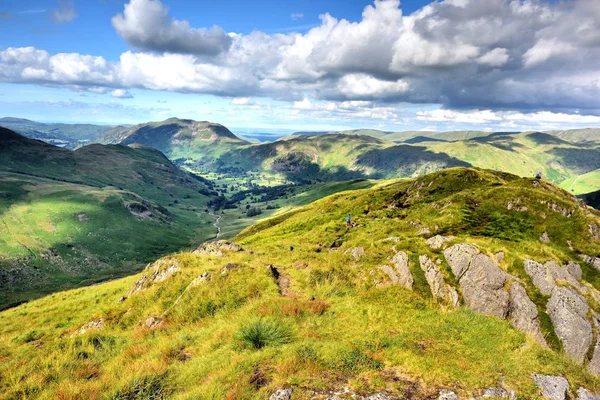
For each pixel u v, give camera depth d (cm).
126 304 2806
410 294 2622
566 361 1872
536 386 1570
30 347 2345
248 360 1536
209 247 4372
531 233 4181
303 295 2542
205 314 2342
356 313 2205
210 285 2619
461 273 2825
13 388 1488
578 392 1616
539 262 2884
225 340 1830
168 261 3409
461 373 1555
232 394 1279
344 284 2759
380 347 1725
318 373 1450
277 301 2267
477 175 8712
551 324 2488
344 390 1355
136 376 1454
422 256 3052
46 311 3312
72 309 3259
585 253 3847
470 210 4694
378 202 9306
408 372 1537
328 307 2295
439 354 1723
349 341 1761
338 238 5841
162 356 1742
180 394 1342
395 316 2209
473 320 2220
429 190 8631
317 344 1673
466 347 1842
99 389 1431
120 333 2345
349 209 9438
